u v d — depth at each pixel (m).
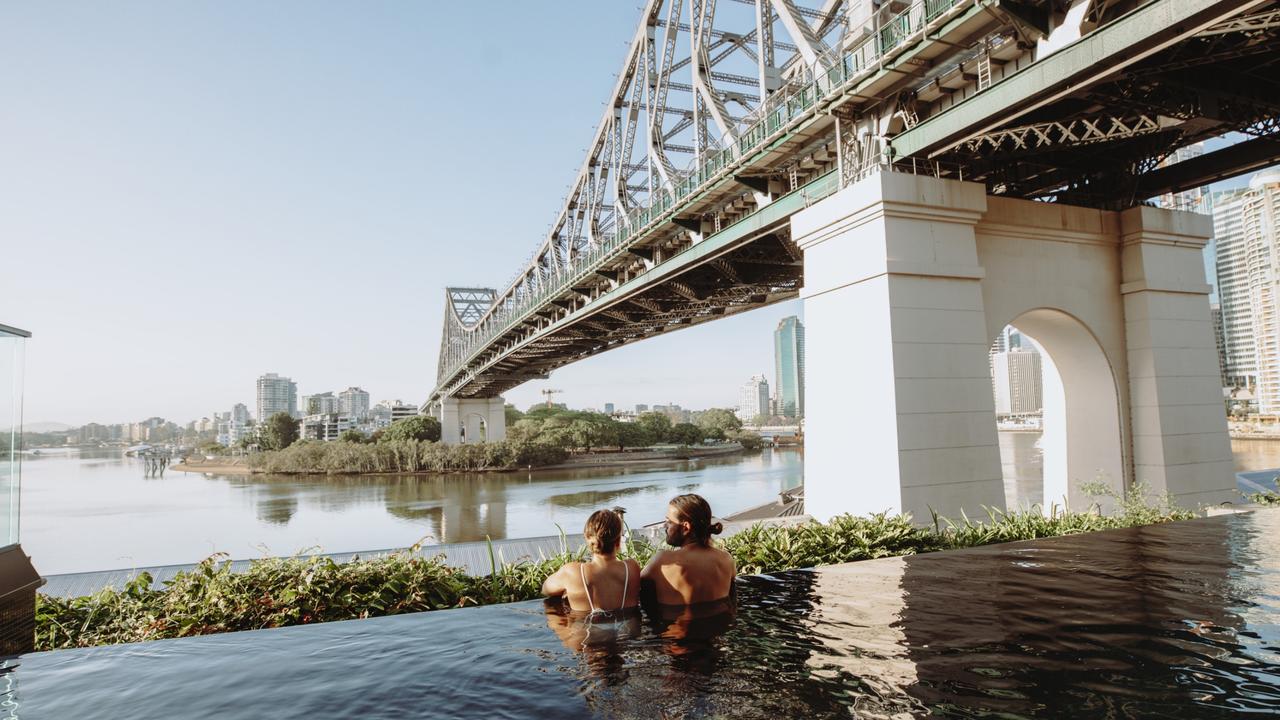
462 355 86.69
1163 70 12.04
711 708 3.24
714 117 25.20
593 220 42.00
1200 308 18.23
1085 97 13.34
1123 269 18.05
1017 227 16.92
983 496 14.76
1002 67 13.68
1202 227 18.38
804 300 17.58
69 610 6.72
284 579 6.57
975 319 15.51
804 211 17.45
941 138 14.71
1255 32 11.09
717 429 148.00
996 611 4.99
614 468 98.62
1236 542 8.02
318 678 3.71
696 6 26.95
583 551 7.90
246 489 84.38
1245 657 3.99
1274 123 15.07
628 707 3.25
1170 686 3.54
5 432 4.99
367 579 6.68
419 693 3.46
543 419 143.25
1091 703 3.32
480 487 76.44
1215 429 17.64
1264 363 113.88
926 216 15.25
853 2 16.91
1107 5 11.44
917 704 3.29
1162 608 5.06
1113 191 18.56
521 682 3.60
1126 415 17.62
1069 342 18.38
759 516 29.23
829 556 8.59
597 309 39.94
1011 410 177.88
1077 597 5.39
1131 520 11.68
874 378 14.95
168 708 3.29
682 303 37.81
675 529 5.34
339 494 74.81
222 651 4.21
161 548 46.69
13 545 5.00
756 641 4.28
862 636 4.37
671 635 4.40
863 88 15.85
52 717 3.20
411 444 97.69
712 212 26.14
